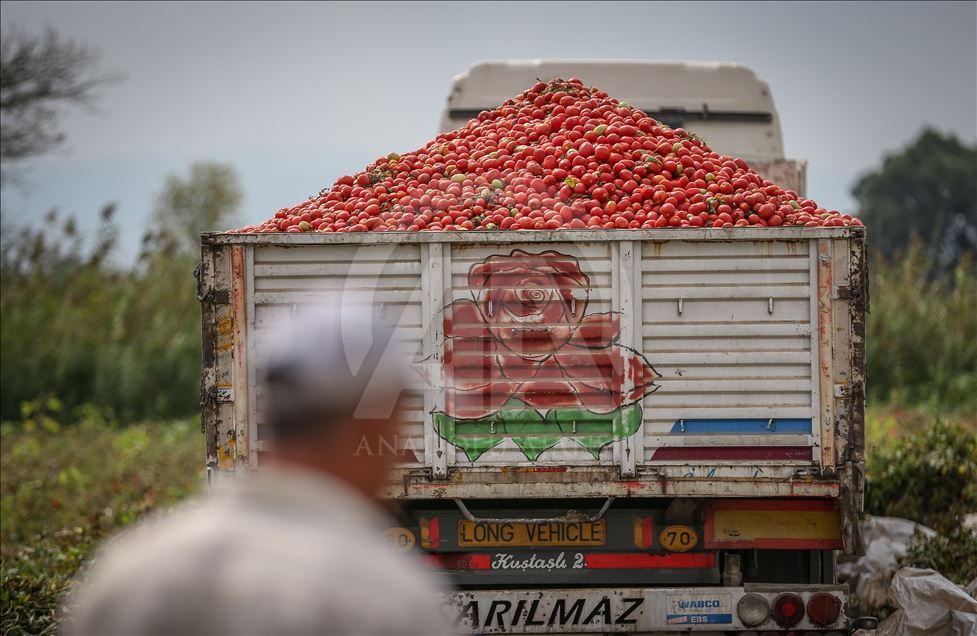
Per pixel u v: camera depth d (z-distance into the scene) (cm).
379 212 1475
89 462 3130
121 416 4369
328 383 586
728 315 1249
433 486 1245
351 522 560
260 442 1252
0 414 4375
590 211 1416
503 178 1516
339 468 585
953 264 13562
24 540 2225
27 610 1527
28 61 5853
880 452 2138
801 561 1348
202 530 539
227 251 1259
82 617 522
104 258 5141
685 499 1271
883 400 4322
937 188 13975
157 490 2638
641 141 1528
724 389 1248
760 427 1249
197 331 4675
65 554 1888
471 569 1291
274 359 598
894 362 4456
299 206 1573
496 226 1368
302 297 1258
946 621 1307
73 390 4450
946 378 4322
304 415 584
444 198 1448
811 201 1482
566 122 1614
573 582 1291
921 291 4816
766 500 1278
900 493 2020
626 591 1245
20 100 5838
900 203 14212
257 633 499
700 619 1243
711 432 1249
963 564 1694
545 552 1291
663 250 1248
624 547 1292
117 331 4556
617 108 1664
